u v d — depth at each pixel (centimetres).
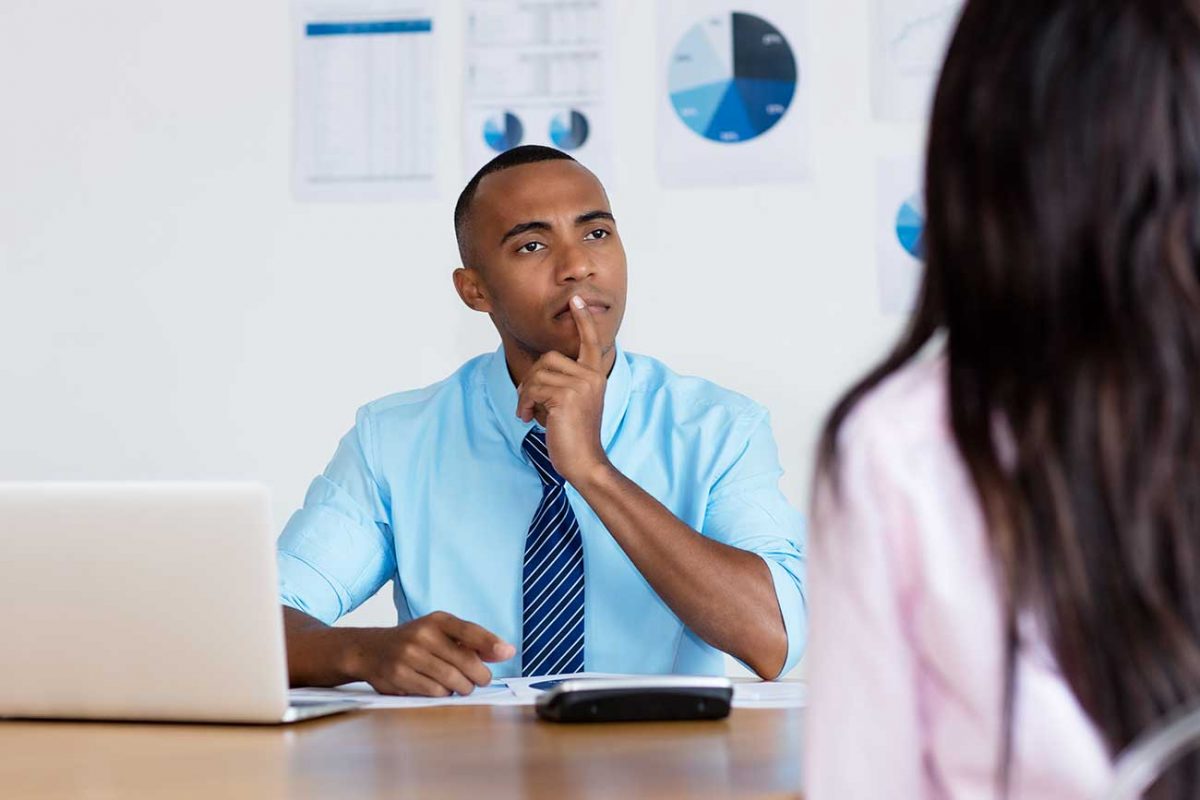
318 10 284
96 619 135
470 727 131
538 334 206
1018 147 70
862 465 75
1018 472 71
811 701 77
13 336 290
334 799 97
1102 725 72
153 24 288
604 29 277
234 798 99
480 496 215
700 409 218
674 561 183
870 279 271
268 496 131
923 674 77
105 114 288
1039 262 70
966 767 76
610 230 208
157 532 133
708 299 275
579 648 204
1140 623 70
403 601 218
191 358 287
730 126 274
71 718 140
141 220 288
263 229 286
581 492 187
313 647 166
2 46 290
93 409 288
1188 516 69
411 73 282
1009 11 71
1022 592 71
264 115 286
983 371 72
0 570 137
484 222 208
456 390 223
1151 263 68
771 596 184
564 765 109
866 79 271
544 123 279
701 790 98
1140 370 69
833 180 272
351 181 284
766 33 273
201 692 134
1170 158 68
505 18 280
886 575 74
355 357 284
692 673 206
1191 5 68
